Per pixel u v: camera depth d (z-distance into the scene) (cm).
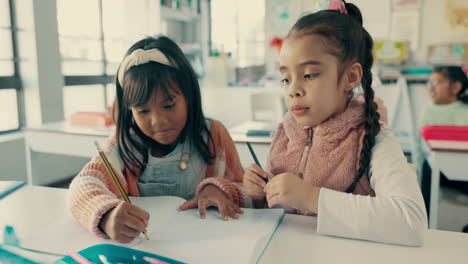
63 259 50
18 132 283
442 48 401
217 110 400
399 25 419
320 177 72
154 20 418
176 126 78
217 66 402
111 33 366
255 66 456
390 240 55
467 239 57
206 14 508
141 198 80
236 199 76
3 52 274
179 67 78
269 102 282
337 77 62
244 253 51
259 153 168
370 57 70
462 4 395
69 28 316
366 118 69
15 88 280
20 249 55
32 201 79
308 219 66
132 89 74
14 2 277
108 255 51
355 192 71
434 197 138
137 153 87
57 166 299
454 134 148
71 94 328
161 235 59
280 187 62
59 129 193
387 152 67
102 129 192
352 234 57
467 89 220
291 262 49
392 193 60
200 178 93
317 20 62
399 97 331
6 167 257
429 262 50
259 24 475
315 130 73
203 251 52
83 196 65
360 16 74
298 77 61
